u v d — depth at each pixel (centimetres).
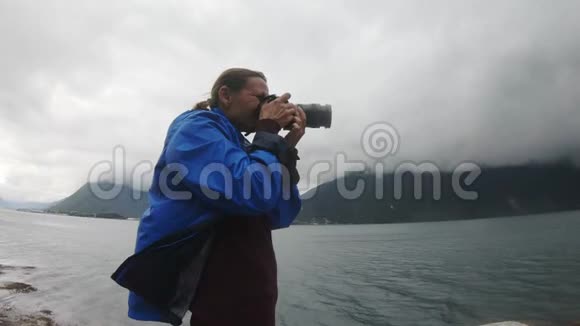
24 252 3944
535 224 10881
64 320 1397
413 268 3262
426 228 12862
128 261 138
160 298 139
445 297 1998
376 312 1708
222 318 140
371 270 3195
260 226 154
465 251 4659
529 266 3080
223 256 145
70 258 3606
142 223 144
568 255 3741
